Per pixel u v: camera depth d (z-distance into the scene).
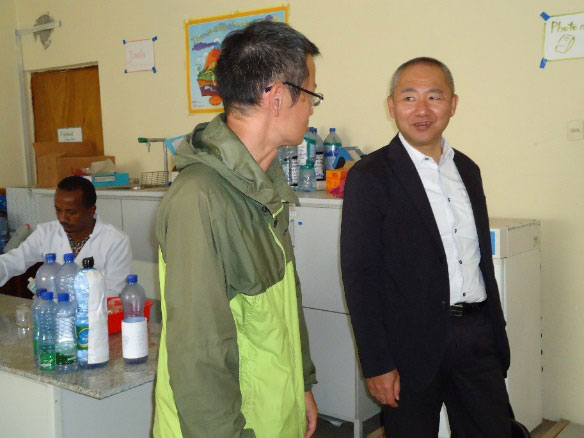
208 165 1.04
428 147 1.77
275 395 1.11
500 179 2.80
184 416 0.99
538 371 2.67
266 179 1.07
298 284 1.41
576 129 2.58
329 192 2.88
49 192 4.00
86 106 4.61
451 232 1.73
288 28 1.08
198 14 3.78
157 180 4.07
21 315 2.08
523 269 2.49
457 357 1.69
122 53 4.23
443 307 1.65
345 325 2.66
